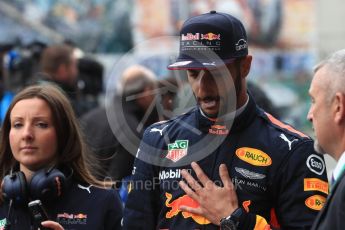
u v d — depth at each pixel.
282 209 7.30
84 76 14.73
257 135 7.45
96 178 8.50
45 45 15.97
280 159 7.31
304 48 27.20
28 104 7.80
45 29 27.34
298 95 27.02
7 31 27.36
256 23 26.97
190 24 7.41
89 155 8.60
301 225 7.14
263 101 11.74
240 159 7.39
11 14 27.36
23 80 15.36
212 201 7.22
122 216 8.10
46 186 7.57
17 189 7.55
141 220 7.71
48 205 7.78
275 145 7.37
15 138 7.77
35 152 7.76
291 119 26.92
